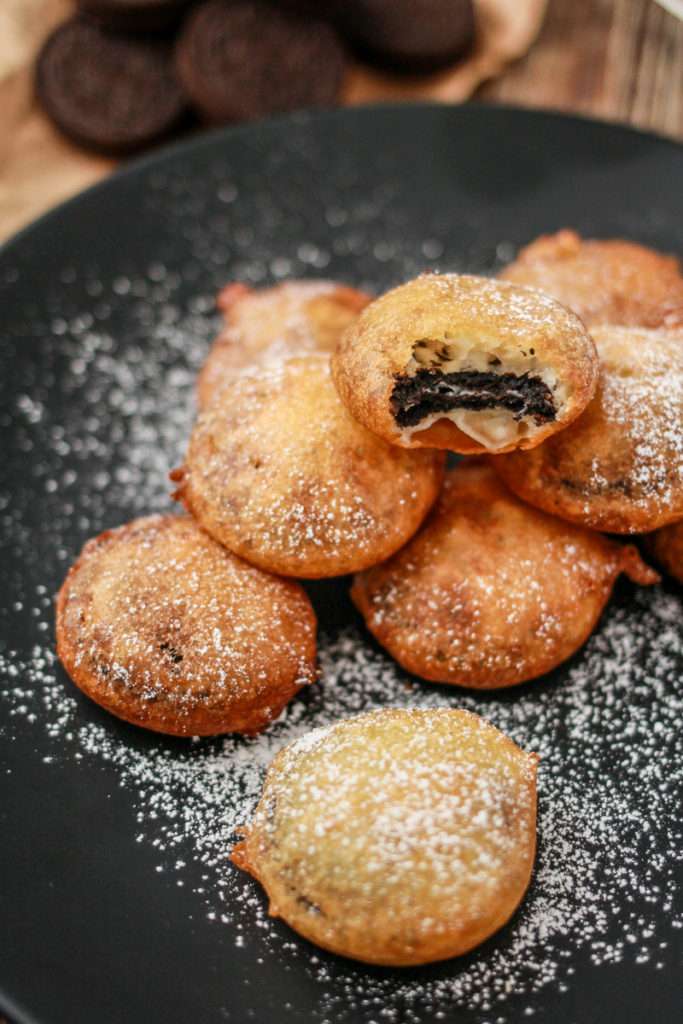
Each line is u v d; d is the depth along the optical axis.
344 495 0.34
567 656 0.36
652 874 0.33
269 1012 0.32
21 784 0.34
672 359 0.35
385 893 0.31
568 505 0.35
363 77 0.51
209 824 0.34
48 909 0.33
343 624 0.37
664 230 0.44
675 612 0.37
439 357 0.34
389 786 0.31
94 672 0.34
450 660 0.35
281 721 0.35
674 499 0.35
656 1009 0.32
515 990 0.32
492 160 0.45
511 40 0.50
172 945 0.32
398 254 0.44
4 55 0.49
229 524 0.35
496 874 0.31
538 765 0.35
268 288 0.44
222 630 0.34
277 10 0.50
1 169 0.48
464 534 0.36
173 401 0.41
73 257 0.43
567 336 0.33
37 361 0.42
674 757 0.35
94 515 0.39
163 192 0.45
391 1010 0.32
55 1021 0.31
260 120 0.46
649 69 0.50
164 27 0.50
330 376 0.35
